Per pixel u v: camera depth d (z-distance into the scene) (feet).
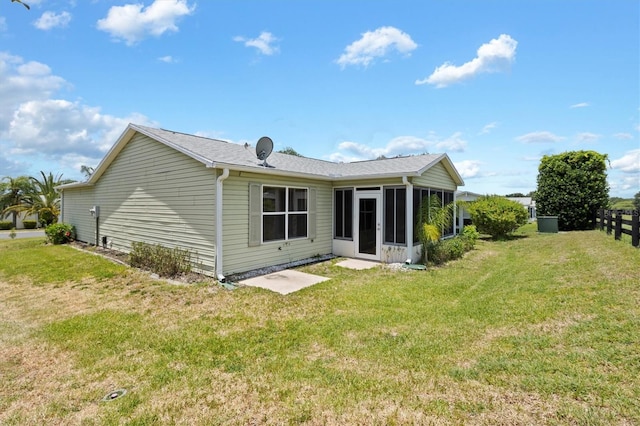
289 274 25.35
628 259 22.52
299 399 9.28
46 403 9.43
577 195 57.88
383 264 29.32
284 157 37.27
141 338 13.85
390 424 8.05
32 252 37.68
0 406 9.31
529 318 14.44
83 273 26.30
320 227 32.91
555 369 9.92
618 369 9.59
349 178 31.22
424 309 16.93
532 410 8.21
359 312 16.58
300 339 13.47
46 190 88.79
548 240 42.75
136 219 32.27
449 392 9.28
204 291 20.58
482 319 15.06
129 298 19.66
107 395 9.80
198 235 24.93
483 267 27.84
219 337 13.84
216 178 23.35
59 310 17.74
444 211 30.19
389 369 10.78
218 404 9.19
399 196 29.71
